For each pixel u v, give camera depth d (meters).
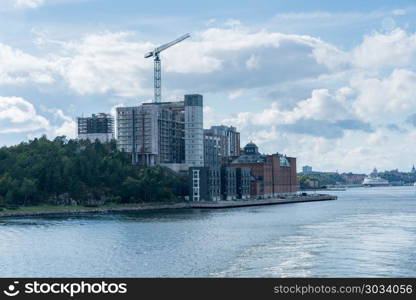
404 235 166.38
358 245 146.62
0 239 173.25
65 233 188.38
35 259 136.75
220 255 135.75
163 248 149.25
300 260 126.50
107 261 132.00
